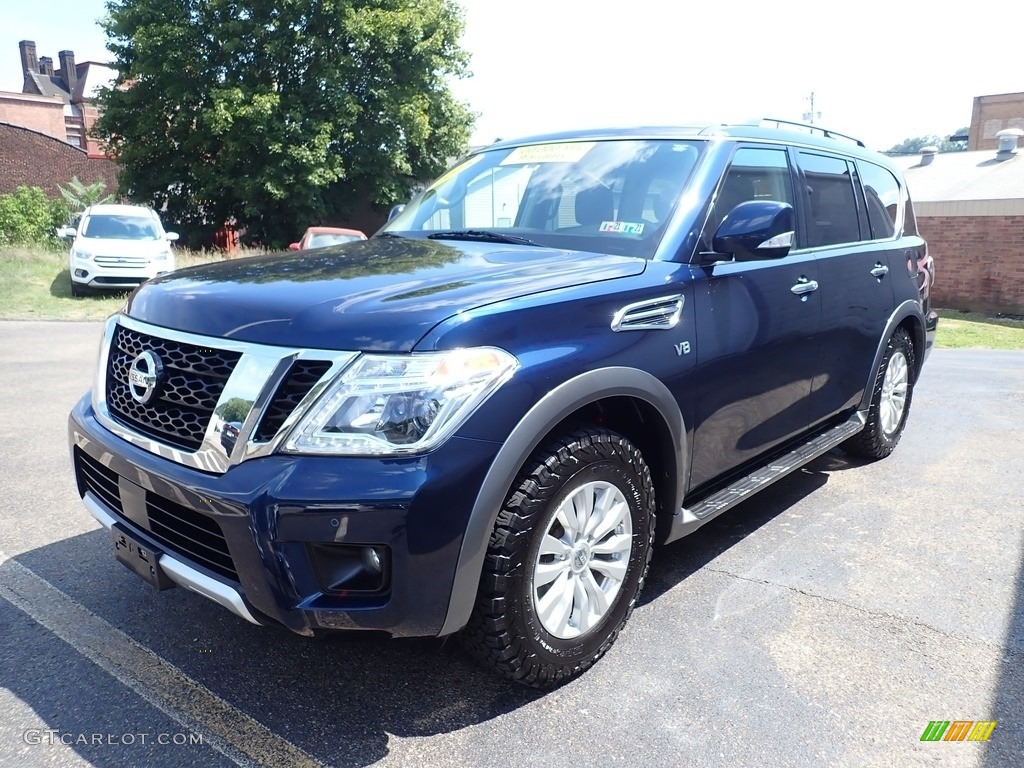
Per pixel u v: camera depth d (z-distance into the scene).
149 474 2.30
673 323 2.80
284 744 2.28
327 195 27.36
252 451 2.12
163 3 24.17
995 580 3.35
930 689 2.57
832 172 4.16
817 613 3.06
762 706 2.47
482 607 2.28
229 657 2.71
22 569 3.31
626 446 2.59
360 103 26.55
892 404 4.94
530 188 3.56
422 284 2.46
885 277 4.43
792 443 3.95
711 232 3.08
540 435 2.27
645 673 2.65
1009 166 21.66
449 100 28.66
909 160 25.06
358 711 2.43
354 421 2.07
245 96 23.80
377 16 25.03
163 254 14.14
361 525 2.03
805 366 3.66
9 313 11.80
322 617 2.10
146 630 2.87
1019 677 2.64
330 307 2.25
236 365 2.21
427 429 2.08
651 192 3.20
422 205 4.02
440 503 2.08
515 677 2.42
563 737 2.32
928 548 3.67
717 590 3.24
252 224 27.44
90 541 3.59
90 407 2.84
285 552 2.06
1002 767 2.20
